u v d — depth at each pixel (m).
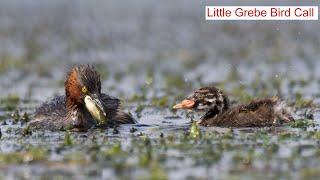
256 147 14.72
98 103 17.58
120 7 50.75
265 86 23.73
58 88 24.50
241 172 12.74
